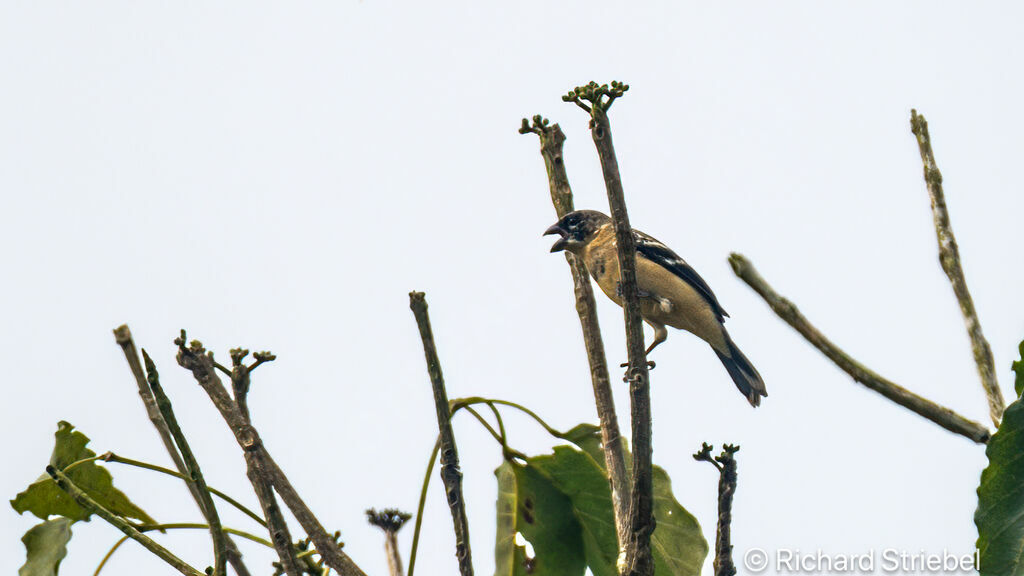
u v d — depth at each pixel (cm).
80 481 864
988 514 609
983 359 763
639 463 696
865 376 735
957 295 785
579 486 943
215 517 665
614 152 717
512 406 927
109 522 696
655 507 934
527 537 952
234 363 717
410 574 729
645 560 692
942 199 822
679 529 926
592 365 871
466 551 669
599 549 952
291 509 707
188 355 707
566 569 952
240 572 793
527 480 948
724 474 684
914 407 734
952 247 808
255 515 739
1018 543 600
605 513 943
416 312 673
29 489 858
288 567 683
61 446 866
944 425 733
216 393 704
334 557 706
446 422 678
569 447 933
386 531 780
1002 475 612
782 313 746
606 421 848
